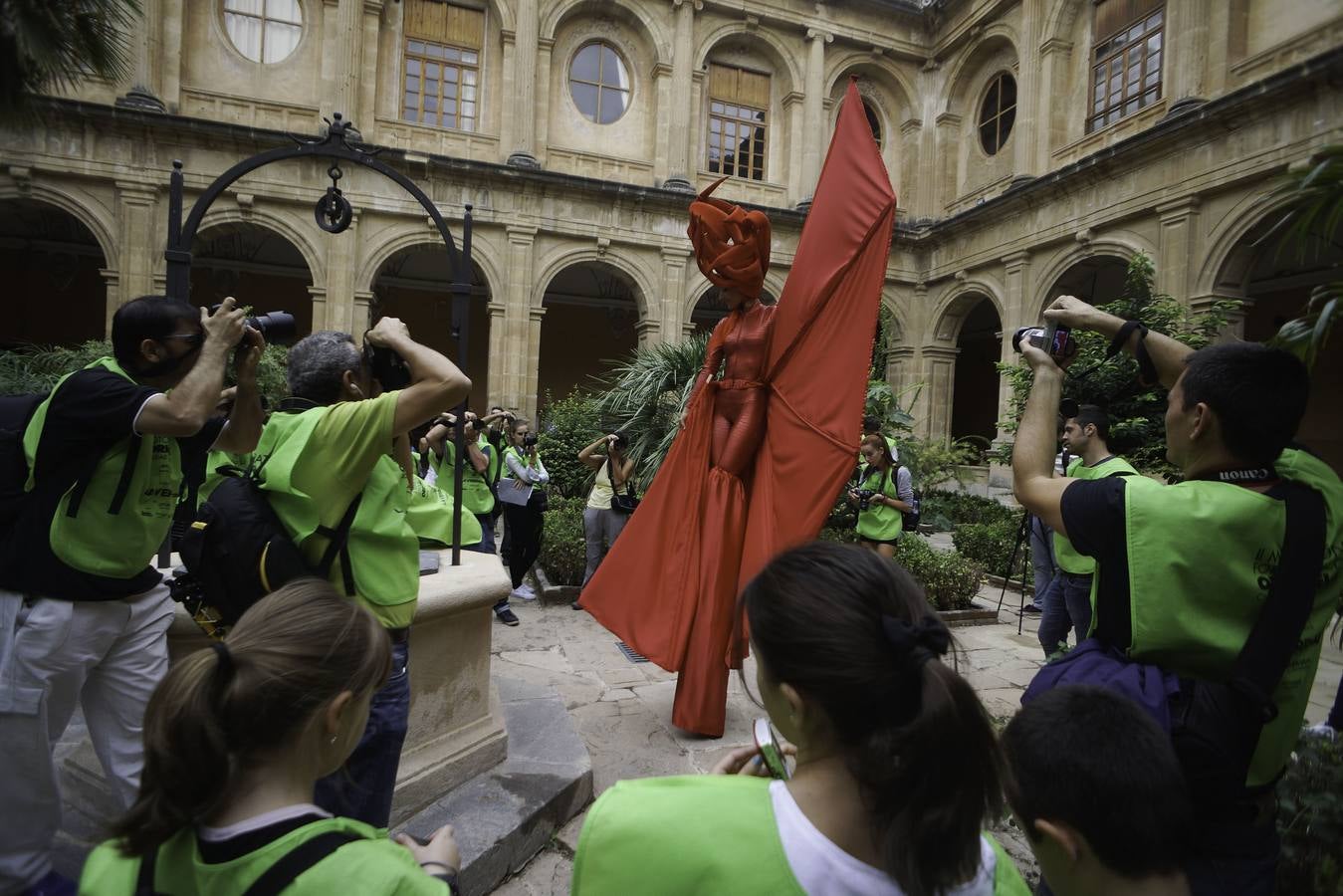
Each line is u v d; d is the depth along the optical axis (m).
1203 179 12.32
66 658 1.88
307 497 1.88
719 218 4.02
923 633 0.86
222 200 14.80
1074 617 4.36
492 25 17.42
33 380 8.64
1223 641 1.33
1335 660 5.41
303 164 15.25
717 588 3.88
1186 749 1.30
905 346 19.98
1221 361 1.43
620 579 4.15
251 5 15.63
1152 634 1.36
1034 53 16.72
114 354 1.99
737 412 4.04
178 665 1.00
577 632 6.07
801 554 0.98
